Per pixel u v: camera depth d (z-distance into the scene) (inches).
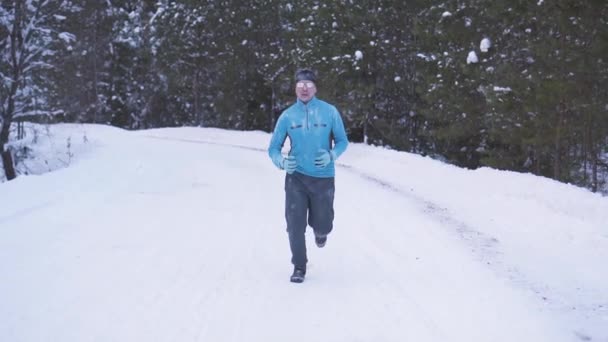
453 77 722.2
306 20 1056.2
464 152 909.8
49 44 736.3
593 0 506.3
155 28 1731.1
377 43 933.8
